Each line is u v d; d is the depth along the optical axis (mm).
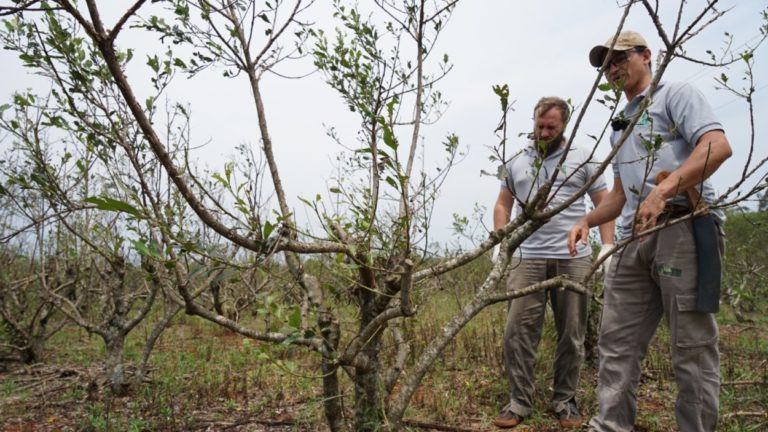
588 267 3604
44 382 4727
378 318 1983
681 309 2480
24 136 2898
